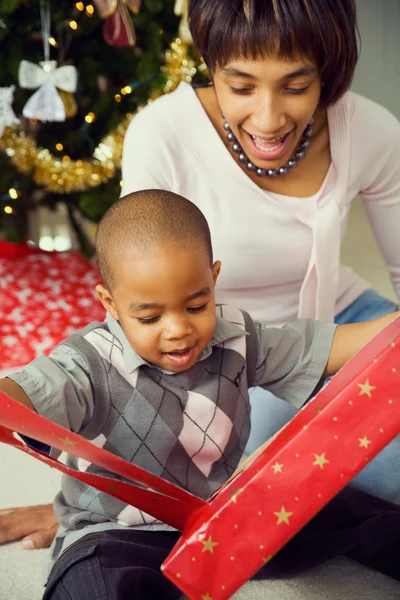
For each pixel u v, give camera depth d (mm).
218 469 1067
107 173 2244
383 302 1410
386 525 1090
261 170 1250
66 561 955
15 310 2242
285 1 1025
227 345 1069
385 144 1312
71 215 2439
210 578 776
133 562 973
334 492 763
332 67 1125
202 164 1252
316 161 1285
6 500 1379
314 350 1103
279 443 788
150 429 1013
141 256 925
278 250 1275
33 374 936
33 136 2391
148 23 2209
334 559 1180
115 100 2287
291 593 1095
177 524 851
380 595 1083
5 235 2385
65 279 2418
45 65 2072
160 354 967
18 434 853
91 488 1030
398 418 757
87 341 1009
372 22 3910
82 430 1012
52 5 2146
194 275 935
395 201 1362
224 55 1073
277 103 1094
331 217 1258
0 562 1192
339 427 760
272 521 766
